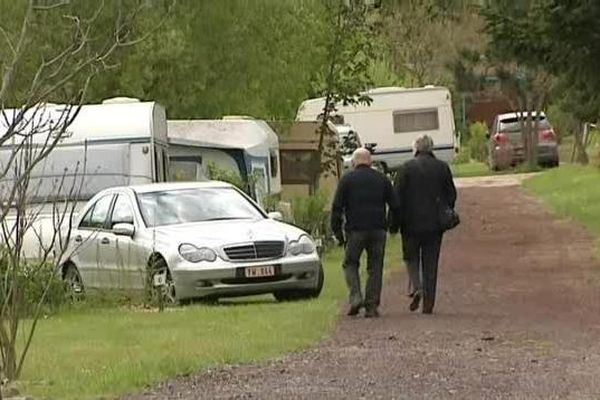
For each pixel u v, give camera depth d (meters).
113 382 40.69
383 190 58.94
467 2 115.12
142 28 115.56
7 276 44.31
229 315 58.44
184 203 69.69
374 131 171.50
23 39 44.72
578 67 89.31
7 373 41.12
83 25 74.50
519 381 41.22
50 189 81.12
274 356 46.34
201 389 39.97
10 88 46.72
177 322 56.38
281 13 126.94
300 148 115.62
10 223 56.75
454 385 40.53
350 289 58.81
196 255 63.91
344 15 112.00
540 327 54.22
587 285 70.25
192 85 125.19
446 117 172.25
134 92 122.19
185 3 124.19
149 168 89.88
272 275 64.62
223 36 126.00
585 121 108.56
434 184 59.59
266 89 128.12
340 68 112.44
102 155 89.31
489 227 112.88
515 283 72.25
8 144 63.62
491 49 92.31
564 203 131.38
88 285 69.88
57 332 54.38
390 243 99.00
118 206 70.12
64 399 38.34
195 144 101.75
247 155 102.06
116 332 53.78
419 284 59.78
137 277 66.81
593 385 40.50
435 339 50.62
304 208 97.56
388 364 44.53
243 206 70.81
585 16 85.12
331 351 47.66
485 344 49.22
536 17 86.81
